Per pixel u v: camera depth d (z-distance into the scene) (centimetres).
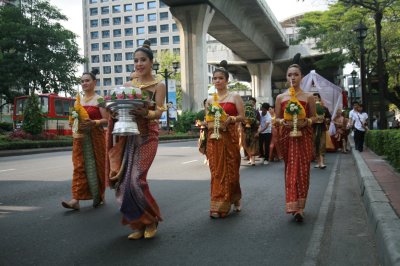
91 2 9812
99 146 604
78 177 593
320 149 1099
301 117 514
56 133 3092
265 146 1235
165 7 9431
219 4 3541
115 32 9712
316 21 3269
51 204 638
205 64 3544
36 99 2531
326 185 816
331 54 3338
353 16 2762
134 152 425
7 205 630
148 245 419
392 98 3162
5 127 3828
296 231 470
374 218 452
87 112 603
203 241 432
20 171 1096
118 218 540
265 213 561
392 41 2730
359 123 1428
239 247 411
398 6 2228
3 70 4119
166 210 584
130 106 403
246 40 4612
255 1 3778
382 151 1219
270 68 5950
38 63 4284
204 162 1266
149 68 447
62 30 4475
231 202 557
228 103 552
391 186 629
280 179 894
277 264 362
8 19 4288
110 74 9719
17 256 388
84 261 374
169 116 3653
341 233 462
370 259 377
